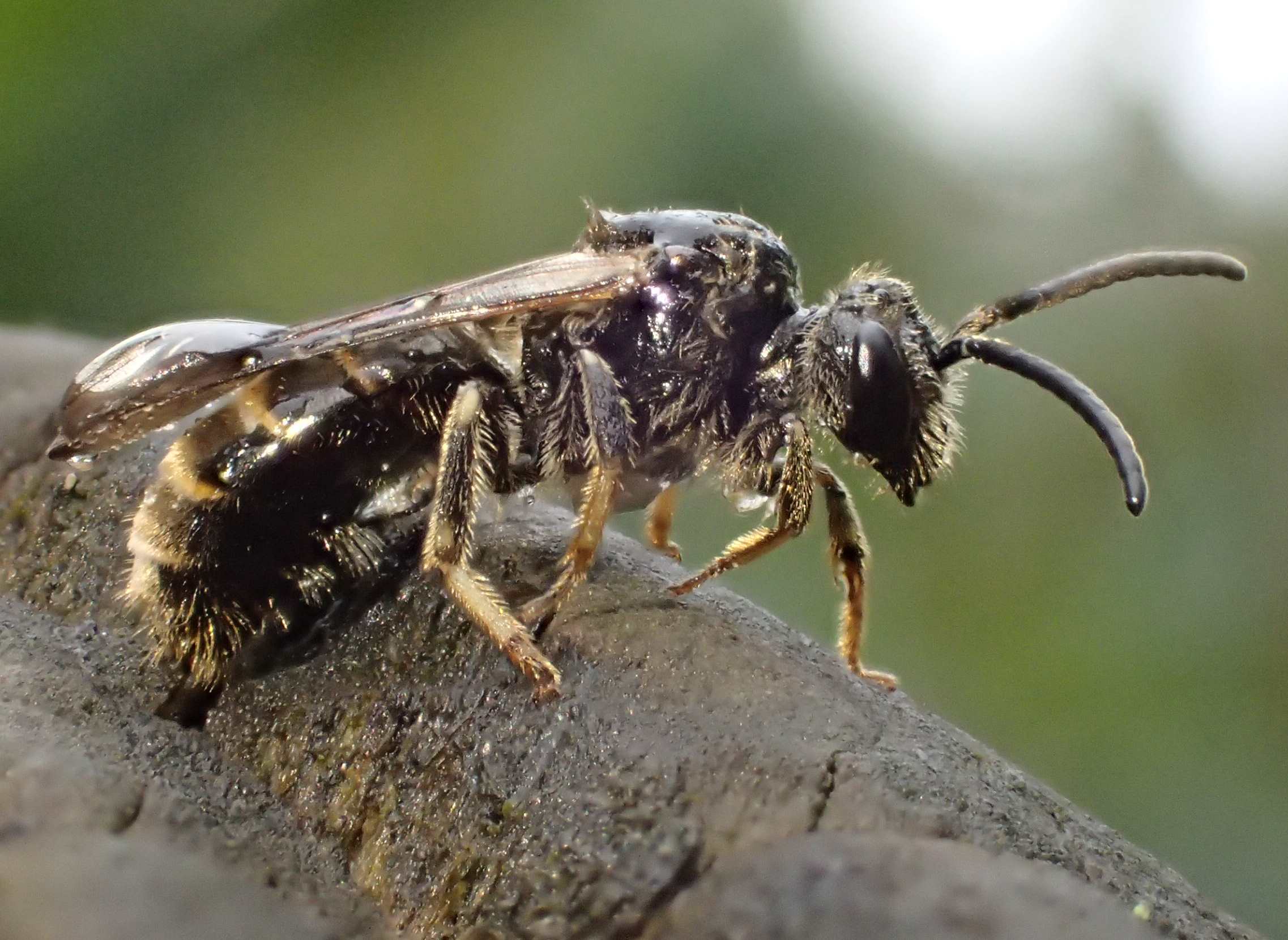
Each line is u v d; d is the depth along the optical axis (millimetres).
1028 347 88
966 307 87
